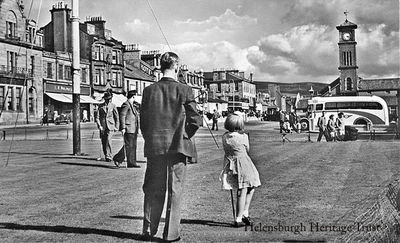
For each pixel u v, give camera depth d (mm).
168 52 5695
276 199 7699
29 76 54031
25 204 7566
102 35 69438
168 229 5367
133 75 76188
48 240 5465
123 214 6820
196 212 6910
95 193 8578
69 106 61219
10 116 51094
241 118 6301
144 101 5547
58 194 8477
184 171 5457
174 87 5457
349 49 107812
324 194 8055
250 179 6078
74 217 6625
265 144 22250
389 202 5039
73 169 12312
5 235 5676
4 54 51219
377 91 99812
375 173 10570
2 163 13836
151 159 5500
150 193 5543
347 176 10211
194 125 5352
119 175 11094
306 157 14828
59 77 60750
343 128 28188
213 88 114312
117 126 14531
